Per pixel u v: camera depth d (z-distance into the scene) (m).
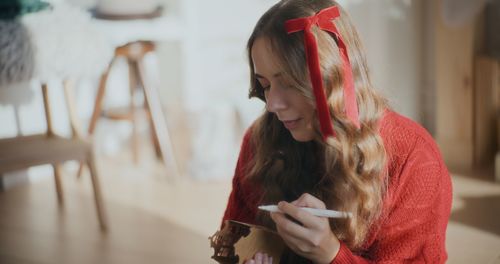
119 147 3.64
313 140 1.22
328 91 1.04
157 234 2.54
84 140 2.60
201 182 3.07
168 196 2.93
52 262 2.33
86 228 2.63
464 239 2.29
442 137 3.00
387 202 1.15
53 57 2.37
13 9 2.37
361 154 1.10
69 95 2.64
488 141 3.04
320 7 1.06
